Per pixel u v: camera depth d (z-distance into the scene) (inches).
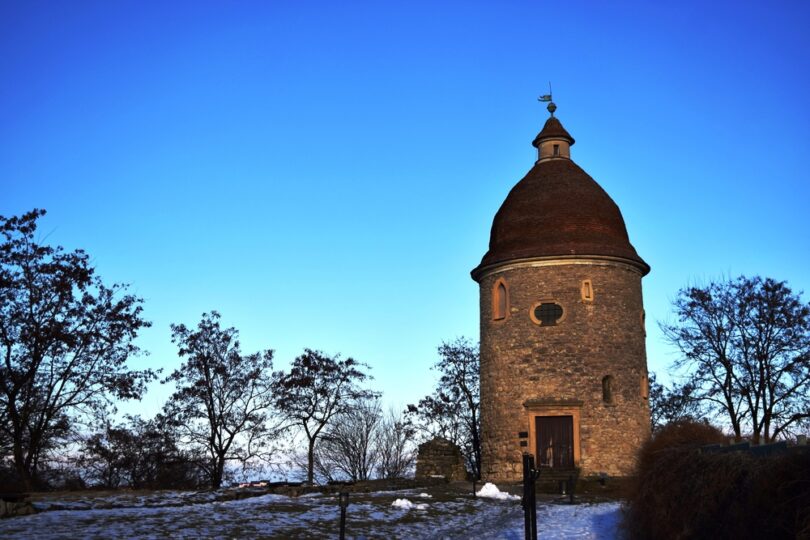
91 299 1224.8
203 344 1518.2
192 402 1488.7
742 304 1403.8
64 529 516.4
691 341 1434.5
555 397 1165.7
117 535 507.8
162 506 679.7
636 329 1228.5
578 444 1144.2
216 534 548.7
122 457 1497.3
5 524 526.9
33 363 1137.4
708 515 426.9
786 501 350.9
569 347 1179.9
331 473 1941.4
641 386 1214.9
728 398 1396.4
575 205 1257.4
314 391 1610.5
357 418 1972.2
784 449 382.6
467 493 964.6
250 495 817.5
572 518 757.9
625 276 1234.6
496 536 642.2
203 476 1587.1
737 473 406.9
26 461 1144.8
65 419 1203.9
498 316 1239.5
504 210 1315.2
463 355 1841.8
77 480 1306.6
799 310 1373.0
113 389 1211.9
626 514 613.3
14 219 1167.6
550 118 1379.2
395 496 877.2
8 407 1120.2
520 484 1113.4
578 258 1203.2
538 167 1344.7
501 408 1204.5
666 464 526.0
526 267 1221.7
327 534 592.7
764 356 1370.6
